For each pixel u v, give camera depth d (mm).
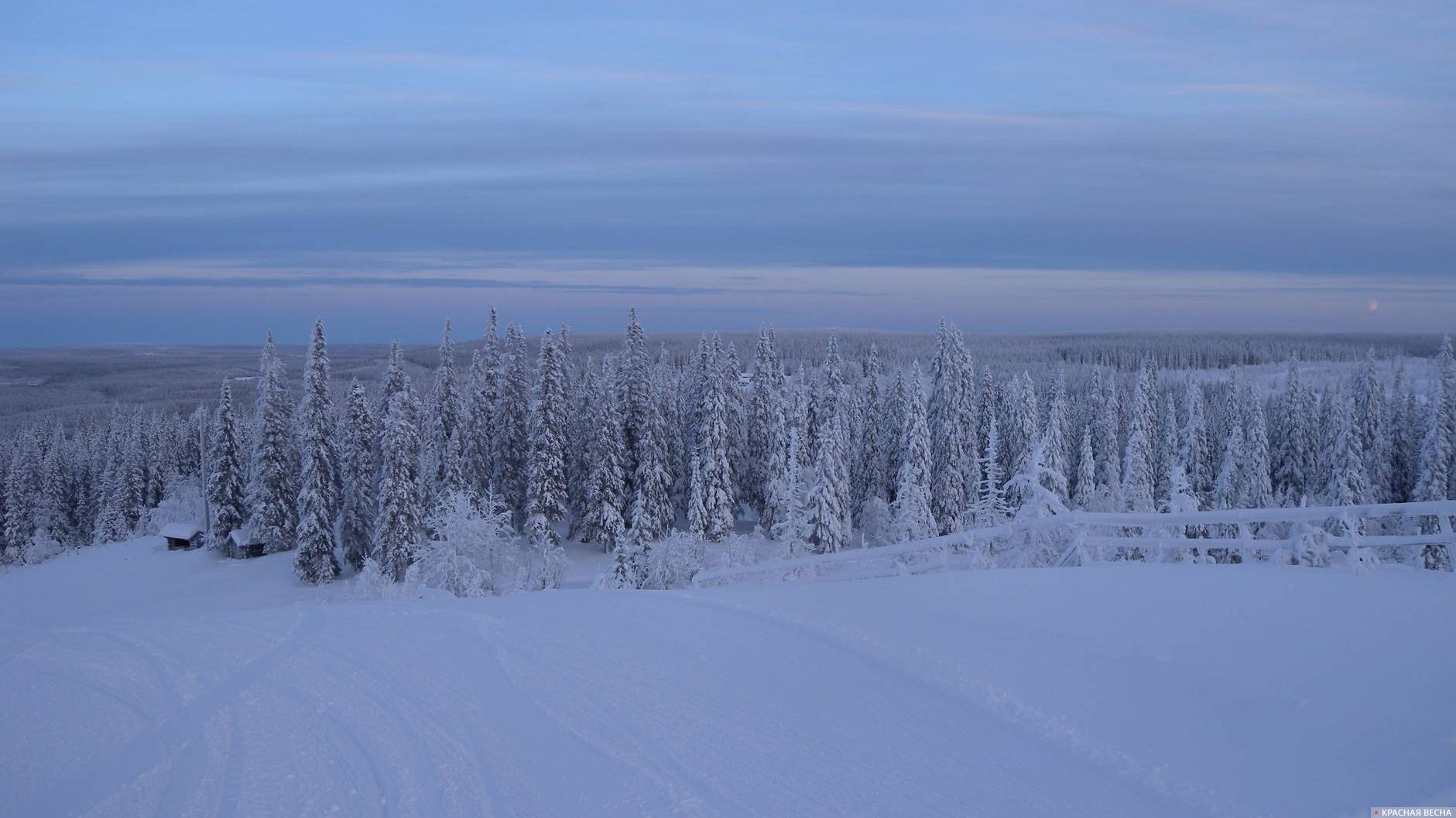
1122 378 85125
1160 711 7906
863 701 8844
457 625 12914
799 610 12453
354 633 12633
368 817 6648
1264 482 55281
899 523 45031
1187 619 10500
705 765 7434
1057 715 8039
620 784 7105
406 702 9375
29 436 92438
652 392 58438
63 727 9023
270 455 60375
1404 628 9680
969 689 8891
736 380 62156
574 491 60625
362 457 53688
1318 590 11562
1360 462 50312
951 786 6836
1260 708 7723
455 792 7059
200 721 9016
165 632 13258
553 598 14961
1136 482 51250
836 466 49594
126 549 71188
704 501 55688
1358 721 7270
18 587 60000
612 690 9516
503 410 58344
